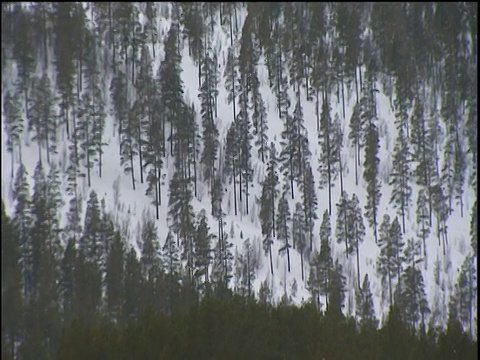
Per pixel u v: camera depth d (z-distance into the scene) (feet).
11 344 412.98
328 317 429.38
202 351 351.05
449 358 403.34
